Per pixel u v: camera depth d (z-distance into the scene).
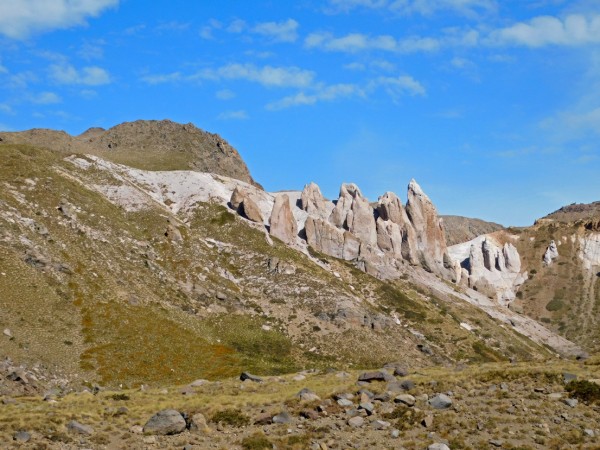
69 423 44.31
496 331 190.12
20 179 157.00
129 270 142.12
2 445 40.16
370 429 43.16
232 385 61.56
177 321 128.38
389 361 137.25
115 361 99.19
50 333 101.12
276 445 40.94
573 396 47.47
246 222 194.12
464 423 43.06
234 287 159.75
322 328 145.88
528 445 39.56
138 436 43.38
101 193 186.38
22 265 116.06
